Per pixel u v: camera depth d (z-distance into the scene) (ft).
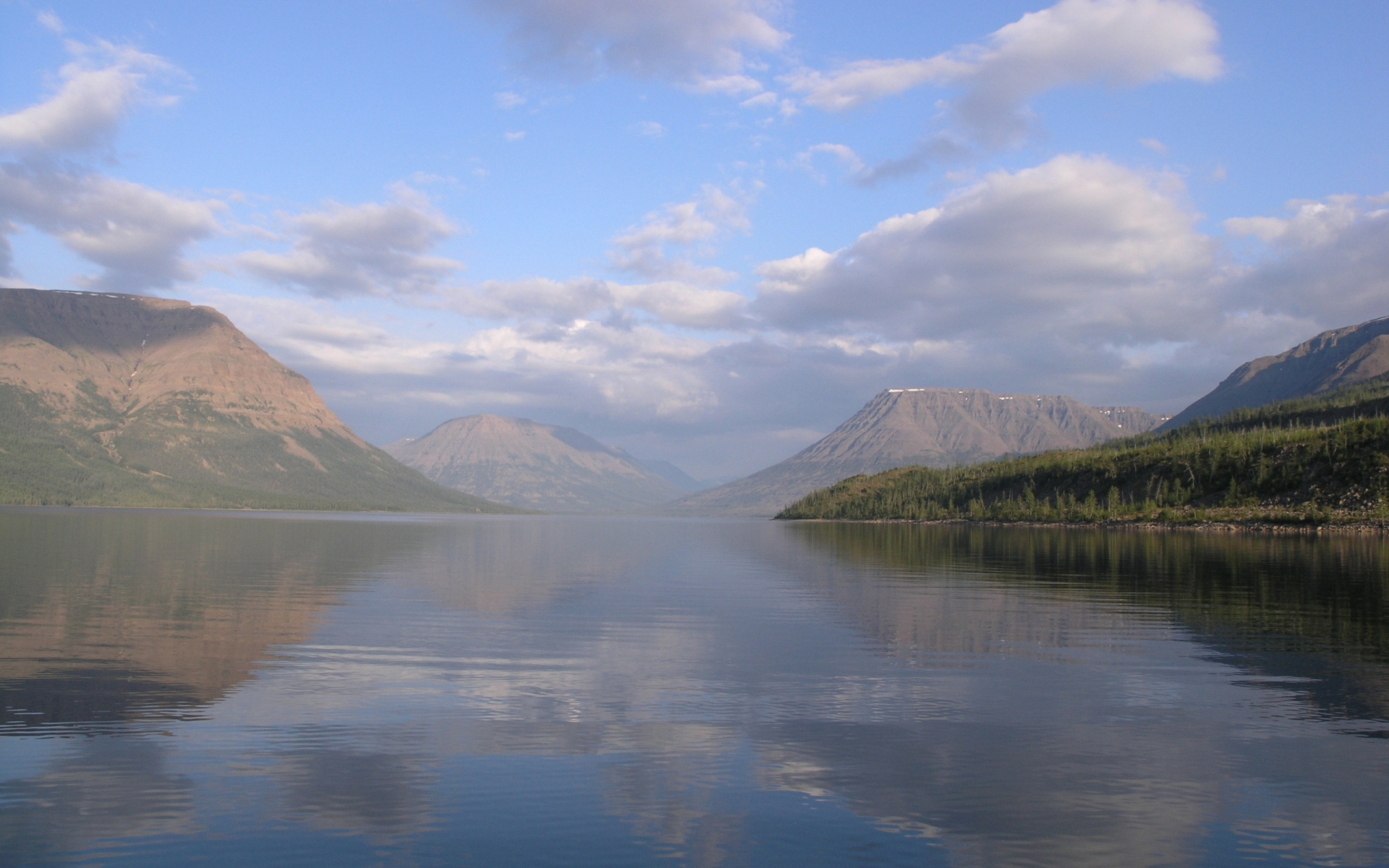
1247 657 101.50
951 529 631.15
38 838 49.90
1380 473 499.51
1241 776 61.46
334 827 51.96
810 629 123.24
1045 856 49.60
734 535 571.28
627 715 75.20
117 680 85.05
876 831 52.49
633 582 196.03
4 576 183.62
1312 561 258.57
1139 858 49.47
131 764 61.46
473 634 116.26
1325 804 56.95
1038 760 64.44
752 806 56.03
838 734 70.33
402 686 84.38
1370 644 110.22
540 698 80.74
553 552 333.83
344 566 233.14
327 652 101.19
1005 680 89.30
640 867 47.67
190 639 108.17
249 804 54.95
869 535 555.28
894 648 107.24
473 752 65.26
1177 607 148.66
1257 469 578.66
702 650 105.29
